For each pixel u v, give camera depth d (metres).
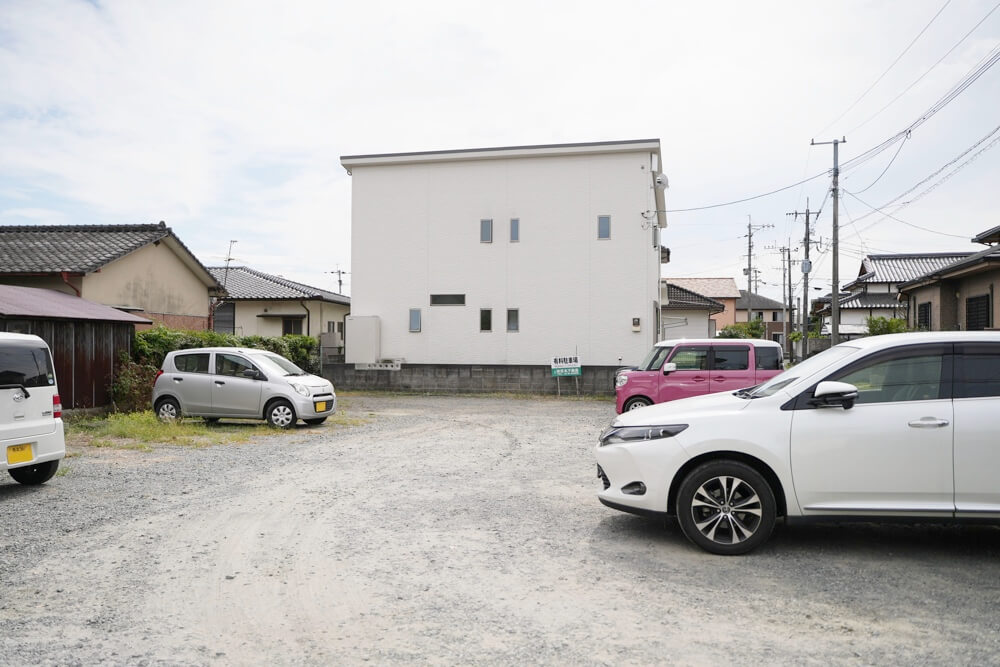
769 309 67.62
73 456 8.73
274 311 26.00
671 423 4.75
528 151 20.16
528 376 19.78
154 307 18.58
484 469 7.89
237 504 6.09
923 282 17.09
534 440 10.50
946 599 3.77
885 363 4.55
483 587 3.97
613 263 19.94
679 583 4.04
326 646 3.19
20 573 4.22
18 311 10.85
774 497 4.57
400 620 3.49
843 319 36.50
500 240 20.58
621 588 3.96
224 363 11.96
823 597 3.80
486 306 20.62
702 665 2.99
